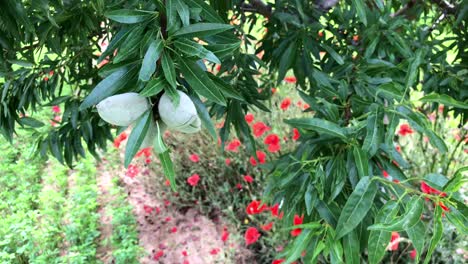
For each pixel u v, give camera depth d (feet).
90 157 5.12
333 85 1.84
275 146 3.38
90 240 4.08
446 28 2.89
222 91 1.05
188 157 4.59
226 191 4.08
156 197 4.74
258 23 4.28
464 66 2.21
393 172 1.47
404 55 1.94
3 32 1.28
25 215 4.21
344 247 1.32
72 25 1.71
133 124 0.97
